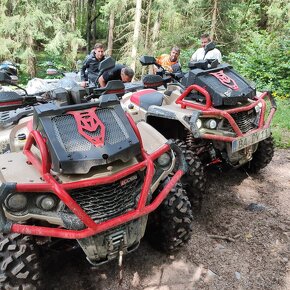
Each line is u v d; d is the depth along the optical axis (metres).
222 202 4.27
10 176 2.51
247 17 16.28
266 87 9.22
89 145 2.54
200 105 4.00
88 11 22.22
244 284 3.03
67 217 2.49
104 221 2.53
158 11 14.64
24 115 3.63
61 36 14.52
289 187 4.68
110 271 3.14
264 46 10.71
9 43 14.00
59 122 2.62
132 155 2.65
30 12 14.07
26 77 14.72
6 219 2.42
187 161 3.85
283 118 7.13
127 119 2.80
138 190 2.74
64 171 2.44
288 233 3.70
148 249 3.43
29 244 2.55
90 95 3.11
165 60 7.41
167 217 3.12
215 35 14.05
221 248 3.46
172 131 4.29
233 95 3.95
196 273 3.14
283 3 15.76
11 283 2.45
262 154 4.76
